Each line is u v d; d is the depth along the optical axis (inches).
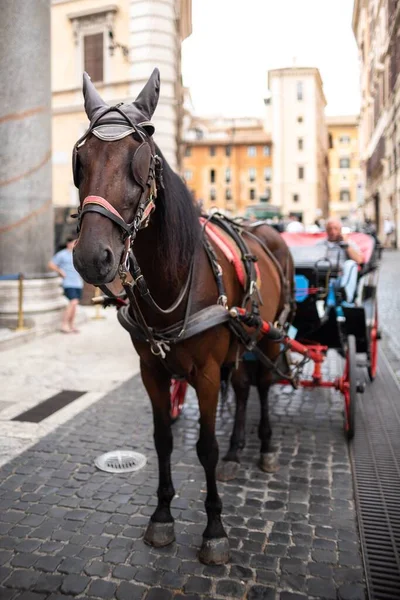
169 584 111.3
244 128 2363.4
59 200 701.9
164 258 108.0
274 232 190.7
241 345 142.9
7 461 168.2
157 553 121.6
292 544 125.3
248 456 174.9
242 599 107.0
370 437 189.8
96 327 397.7
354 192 2913.4
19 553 121.4
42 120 359.9
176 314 112.2
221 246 131.6
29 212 362.3
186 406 223.0
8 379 258.5
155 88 100.7
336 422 205.0
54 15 614.2
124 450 177.0
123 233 87.9
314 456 174.4
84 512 139.0
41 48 351.6
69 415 209.0
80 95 653.3
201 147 2461.9
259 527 132.4
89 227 83.4
